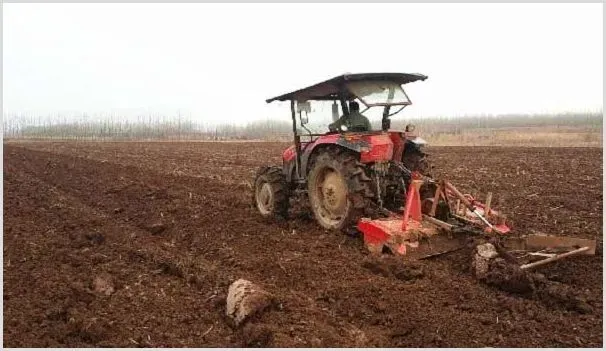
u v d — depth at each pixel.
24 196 11.23
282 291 5.13
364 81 7.05
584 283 5.16
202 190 11.49
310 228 7.39
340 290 5.06
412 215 6.25
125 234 7.61
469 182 12.08
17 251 6.87
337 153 6.91
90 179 13.86
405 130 7.25
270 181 8.17
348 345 4.08
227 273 5.68
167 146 32.59
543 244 5.95
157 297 5.17
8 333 4.50
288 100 8.09
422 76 7.06
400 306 4.69
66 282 5.65
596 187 10.94
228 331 4.45
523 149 22.95
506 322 4.34
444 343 4.08
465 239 6.14
